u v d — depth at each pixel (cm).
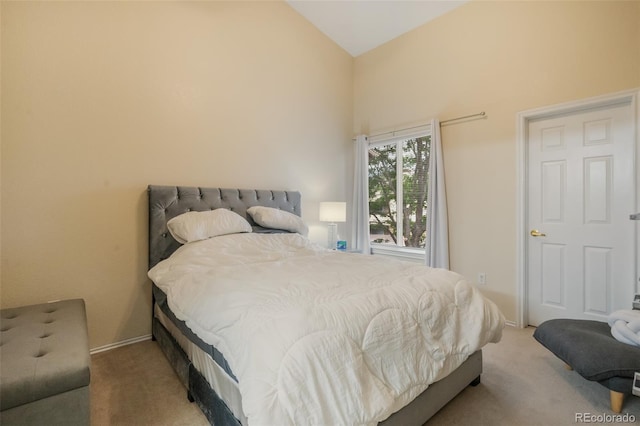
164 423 143
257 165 312
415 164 364
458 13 310
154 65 242
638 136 216
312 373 92
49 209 198
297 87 348
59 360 114
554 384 177
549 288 262
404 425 121
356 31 369
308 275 157
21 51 187
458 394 165
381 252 389
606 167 234
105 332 221
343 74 405
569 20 244
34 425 105
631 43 218
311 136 364
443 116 323
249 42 304
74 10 205
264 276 155
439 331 139
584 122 244
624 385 144
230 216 250
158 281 197
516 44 271
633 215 211
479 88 295
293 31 342
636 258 220
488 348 225
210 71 275
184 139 259
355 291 133
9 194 185
